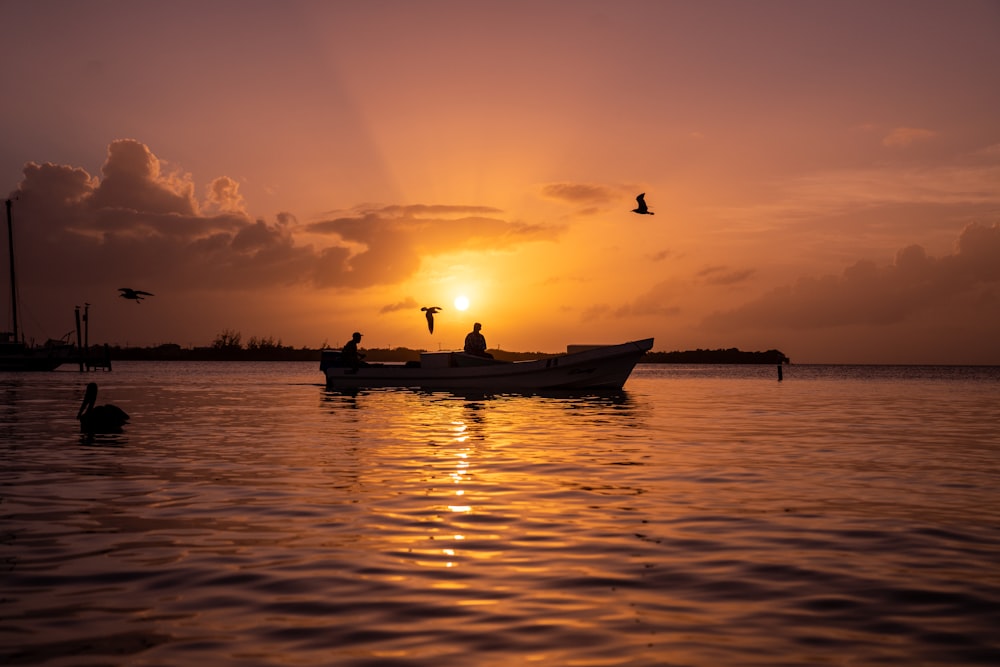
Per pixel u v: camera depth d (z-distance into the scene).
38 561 7.82
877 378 96.38
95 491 11.91
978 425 24.23
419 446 17.89
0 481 12.83
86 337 106.62
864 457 16.17
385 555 8.09
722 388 56.78
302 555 8.09
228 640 5.66
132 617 6.16
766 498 11.38
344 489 12.09
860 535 9.04
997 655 5.39
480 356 43.09
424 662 5.27
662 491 11.97
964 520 9.86
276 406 32.25
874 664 5.24
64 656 5.34
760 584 7.11
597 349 40.25
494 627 5.96
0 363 100.38
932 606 6.48
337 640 5.67
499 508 10.60
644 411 29.56
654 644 5.61
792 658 5.34
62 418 25.97
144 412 29.00
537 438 19.62
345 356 48.06
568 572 7.48
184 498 11.31
